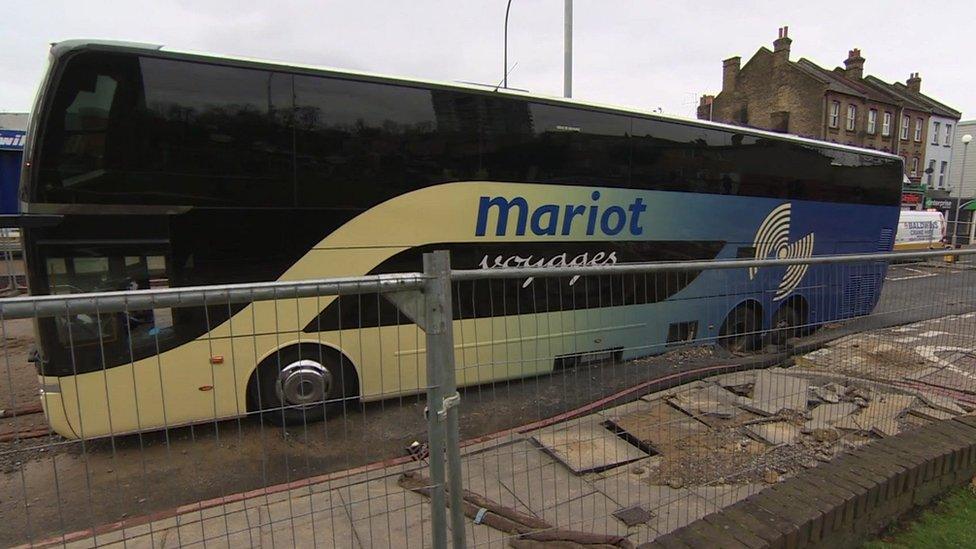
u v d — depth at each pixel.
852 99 33.38
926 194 35.50
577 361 5.21
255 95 4.79
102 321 4.38
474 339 5.74
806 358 6.61
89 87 4.25
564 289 6.29
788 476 3.72
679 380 5.68
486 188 5.84
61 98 4.17
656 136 7.04
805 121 32.44
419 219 5.51
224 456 4.76
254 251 4.84
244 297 1.89
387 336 5.46
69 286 4.26
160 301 1.79
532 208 6.13
